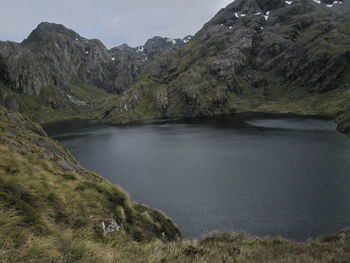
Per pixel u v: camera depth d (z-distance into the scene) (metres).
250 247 13.87
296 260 11.32
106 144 142.75
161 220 19.27
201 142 130.25
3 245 6.66
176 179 75.75
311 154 93.12
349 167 76.31
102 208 13.91
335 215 49.28
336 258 12.16
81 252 7.83
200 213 53.22
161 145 130.00
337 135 127.31
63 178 15.23
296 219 48.69
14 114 39.66
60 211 11.77
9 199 9.26
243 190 63.94
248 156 96.12
